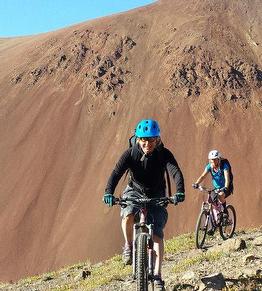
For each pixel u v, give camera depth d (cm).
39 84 11944
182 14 13925
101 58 12212
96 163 9600
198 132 9819
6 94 11875
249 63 11638
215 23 13225
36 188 9331
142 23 13538
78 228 8125
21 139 10562
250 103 10506
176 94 10725
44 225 8506
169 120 10144
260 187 8569
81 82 11631
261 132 9812
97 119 10612
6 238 8388
